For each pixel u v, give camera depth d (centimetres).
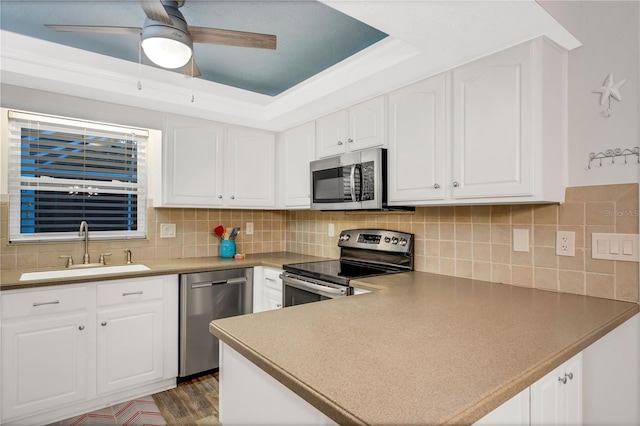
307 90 245
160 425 206
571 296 160
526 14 135
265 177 323
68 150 263
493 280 196
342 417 67
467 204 191
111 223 281
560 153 161
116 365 227
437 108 190
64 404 209
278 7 174
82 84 219
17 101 219
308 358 92
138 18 185
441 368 85
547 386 106
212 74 249
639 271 145
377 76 197
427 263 231
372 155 222
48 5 172
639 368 143
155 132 286
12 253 238
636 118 145
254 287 289
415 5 130
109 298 225
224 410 125
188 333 255
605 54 153
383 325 120
